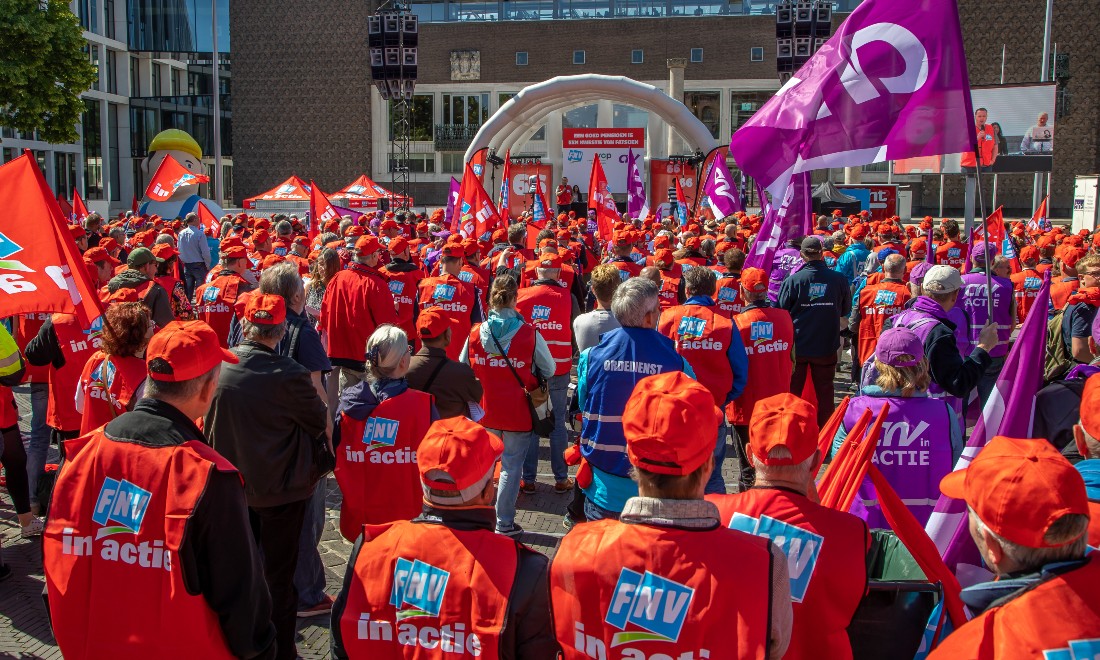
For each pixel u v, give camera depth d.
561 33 48.72
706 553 2.46
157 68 55.47
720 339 6.28
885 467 4.46
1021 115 26.73
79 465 3.09
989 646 2.20
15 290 4.12
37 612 5.49
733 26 47.72
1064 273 9.03
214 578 2.97
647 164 32.44
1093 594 2.13
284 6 49.72
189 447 3.02
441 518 2.85
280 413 4.46
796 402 3.10
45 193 4.19
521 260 11.50
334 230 13.83
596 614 2.51
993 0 45.31
